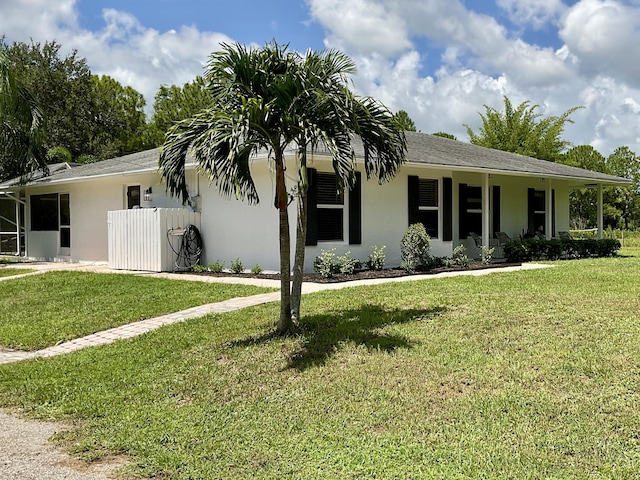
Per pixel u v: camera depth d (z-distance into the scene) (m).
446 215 13.77
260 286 9.90
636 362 4.87
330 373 5.08
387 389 4.64
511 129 35.09
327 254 11.04
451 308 7.21
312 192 11.17
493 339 5.73
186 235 12.72
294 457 3.59
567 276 10.78
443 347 5.55
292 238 11.10
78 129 33.53
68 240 16.80
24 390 5.27
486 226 14.34
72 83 33.53
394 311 7.21
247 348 5.92
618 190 36.12
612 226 36.69
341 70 6.14
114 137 35.53
